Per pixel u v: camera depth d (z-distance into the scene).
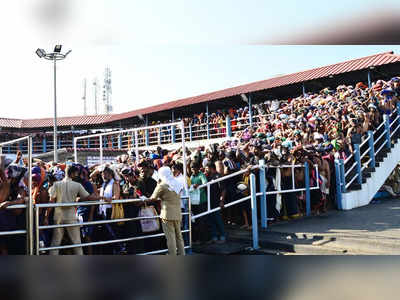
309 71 18.14
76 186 4.88
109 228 5.43
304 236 6.51
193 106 21.42
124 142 23.73
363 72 16.45
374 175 9.93
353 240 5.91
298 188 8.30
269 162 7.66
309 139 9.93
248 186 7.32
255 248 6.43
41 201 4.86
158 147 8.85
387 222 7.11
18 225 4.46
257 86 19.00
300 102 14.17
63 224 4.70
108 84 41.38
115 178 5.60
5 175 4.61
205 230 6.82
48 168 6.64
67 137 25.03
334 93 14.55
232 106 21.56
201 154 7.33
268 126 12.85
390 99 11.49
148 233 5.84
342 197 8.93
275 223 7.72
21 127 25.14
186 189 6.39
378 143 10.84
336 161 9.05
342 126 10.16
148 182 6.01
